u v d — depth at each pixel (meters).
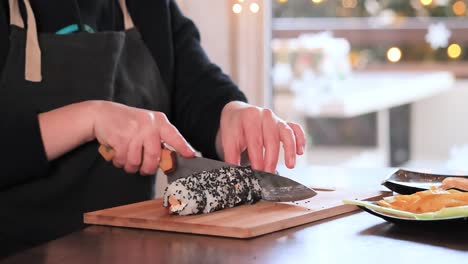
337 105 4.55
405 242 0.91
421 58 5.34
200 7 2.22
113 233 0.99
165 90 1.47
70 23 1.36
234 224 0.97
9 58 1.28
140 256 0.87
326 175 1.40
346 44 4.80
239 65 2.23
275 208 1.07
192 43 1.53
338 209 1.07
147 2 1.46
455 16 4.80
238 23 2.21
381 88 4.86
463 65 5.29
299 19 4.59
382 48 4.94
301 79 4.80
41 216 1.28
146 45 1.45
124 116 1.16
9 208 1.26
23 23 1.30
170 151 1.13
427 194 1.00
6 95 1.27
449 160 5.41
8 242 1.26
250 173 1.11
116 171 1.33
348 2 4.71
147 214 1.05
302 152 1.23
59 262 0.84
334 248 0.89
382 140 5.67
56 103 1.29
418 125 5.54
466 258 0.84
